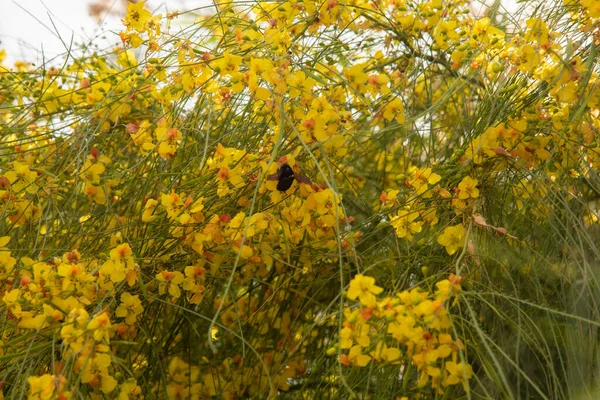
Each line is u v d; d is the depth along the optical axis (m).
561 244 0.97
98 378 0.85
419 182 0.96
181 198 0.96
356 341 0.82
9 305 0.87
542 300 0.96
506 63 0.99
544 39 0.92
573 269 0.96
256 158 0.93
